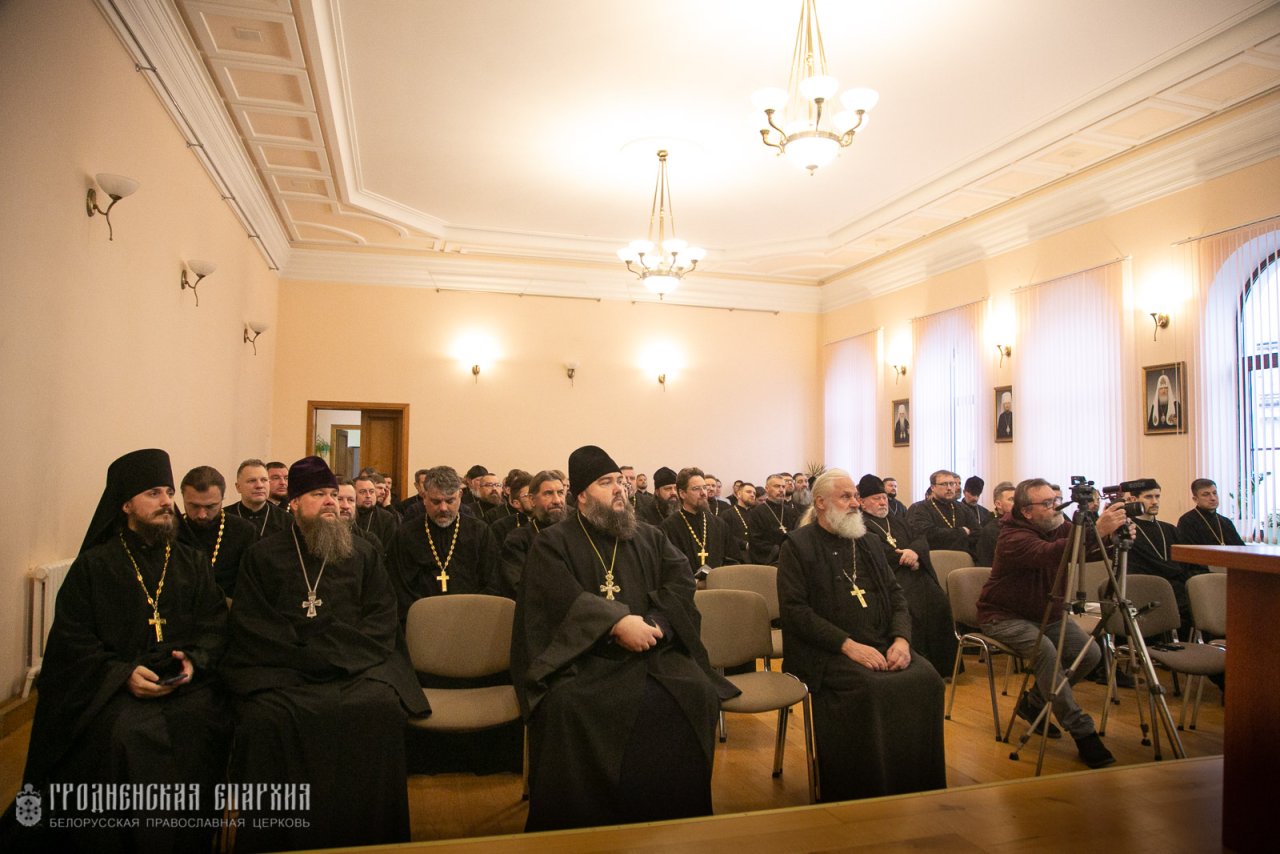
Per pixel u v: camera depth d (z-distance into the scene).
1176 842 1.91
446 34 5.31
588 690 2.85
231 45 5.31
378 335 9.92
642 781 2.79
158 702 2.64
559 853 1.88
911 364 9.62
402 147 7.14
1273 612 1.74
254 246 8.09
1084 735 3.66
